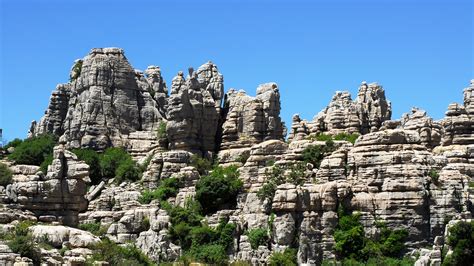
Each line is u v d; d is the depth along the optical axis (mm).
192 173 173750
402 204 154625
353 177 159625
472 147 164125
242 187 170125
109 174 185375
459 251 141500
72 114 197875
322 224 155500
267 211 160000
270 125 187125
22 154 181375
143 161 186500
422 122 172000
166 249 157125
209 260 156000
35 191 155250
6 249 125812
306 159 167750
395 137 160375
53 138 197625
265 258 154125
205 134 187500
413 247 153000
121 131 197000
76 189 157625
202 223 164000
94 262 132875
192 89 188000
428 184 155500
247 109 188125
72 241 137875
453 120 170875
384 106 197500
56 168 157375
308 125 191250
